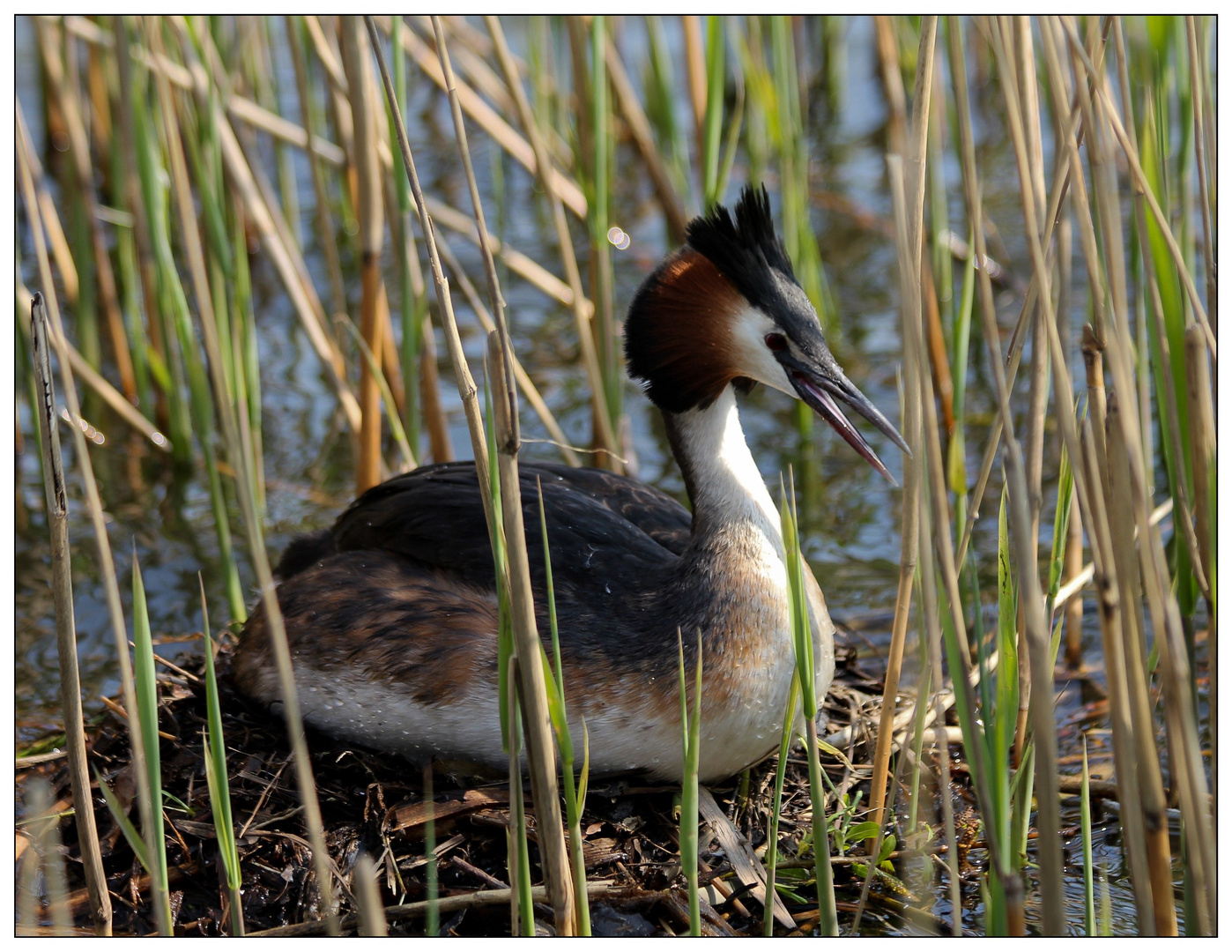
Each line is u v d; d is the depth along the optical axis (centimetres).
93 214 1753
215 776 740
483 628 1018
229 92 1562
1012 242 1970
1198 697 1132
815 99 2634
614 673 971
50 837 990
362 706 1040
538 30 1677
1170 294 781
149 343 1711
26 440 1684
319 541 1233
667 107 1642
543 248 2080
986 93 2486
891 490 1542
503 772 1029
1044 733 677
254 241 2050
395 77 1229
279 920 931
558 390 1739
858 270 1997
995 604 1305
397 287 1959
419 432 1334
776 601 972
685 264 1014
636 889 928
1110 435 708
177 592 1392
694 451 1022
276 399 1752
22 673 1262
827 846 762
